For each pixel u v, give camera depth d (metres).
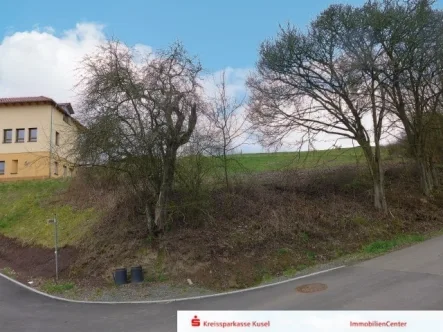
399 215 18.67
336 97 17.89
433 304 8.44
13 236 20.89
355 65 16.64
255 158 28.20
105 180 15.20
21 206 23.94
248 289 11.94
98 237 16.12
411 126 20.95
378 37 16.77
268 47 17.83
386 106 19.08
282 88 18.25
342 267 12.87
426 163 22.03
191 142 15.38
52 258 16.53
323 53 17.16
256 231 15.23
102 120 13.23
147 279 13.48
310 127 18.38
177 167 15.30
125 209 16.28
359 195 19.73
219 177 16.83
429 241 15.54
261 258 13.96
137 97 13.29
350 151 22.86
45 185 27.17
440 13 17.25
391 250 14.60
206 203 15.76
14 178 38.75
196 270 13.36
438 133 22.97
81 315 10.33
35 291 13.55
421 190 21.67
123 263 14.40
